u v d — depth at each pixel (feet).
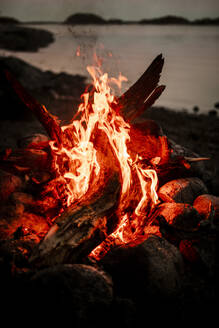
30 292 5.97
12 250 7.34
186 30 326.65
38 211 9.48
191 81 51.03
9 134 22.08
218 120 30.22
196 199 9.93
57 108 31.32
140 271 6.79
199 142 22.63
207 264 7.82
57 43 132.26
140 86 10.35
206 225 8.22
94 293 6.01
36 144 11.91
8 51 96.84
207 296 7.22
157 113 32.68
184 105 36.96
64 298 5.81
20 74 44.14
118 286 7.08
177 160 10.19
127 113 10.25
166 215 8.66
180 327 6.41
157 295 6.65
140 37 179.83
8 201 9.66
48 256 6.88
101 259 7.52
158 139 10.26
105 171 8.70
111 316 6.17
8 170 11.06
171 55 84.07
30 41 113.80
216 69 62.39
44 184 10.66
